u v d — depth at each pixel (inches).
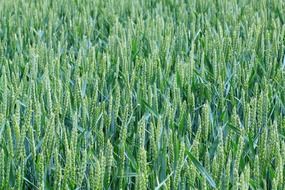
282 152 101.2
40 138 120.0
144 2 288.8
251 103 117.3
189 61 164.1
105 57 159.0
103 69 159.3
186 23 249.1
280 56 198.4
